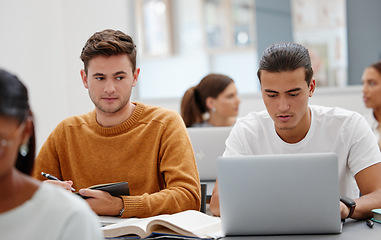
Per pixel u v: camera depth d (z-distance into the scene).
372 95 3.93
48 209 0.95
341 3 5.15
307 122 2.13
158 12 5.51
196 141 2.81
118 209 1.91
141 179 2.18
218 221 1.79
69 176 2.30
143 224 1.69
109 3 5.42
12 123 0.95
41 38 5.07
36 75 5.00
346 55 5.18
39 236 0.93
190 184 2.06
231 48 5.42
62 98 5.25
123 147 2.21
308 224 1.62
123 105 2.15
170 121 2.21
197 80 5.53
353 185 2.23
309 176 1.60
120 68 2.09
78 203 0.98
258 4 5.32
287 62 1.87
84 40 5.37
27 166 1.14
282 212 1.62
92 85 2.11
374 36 5.11
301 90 1.90
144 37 5.53
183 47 5.54
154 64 5.56
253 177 1.63
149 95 5.59
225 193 1.65
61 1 5.33
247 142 2.24
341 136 2.14
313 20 5.22
